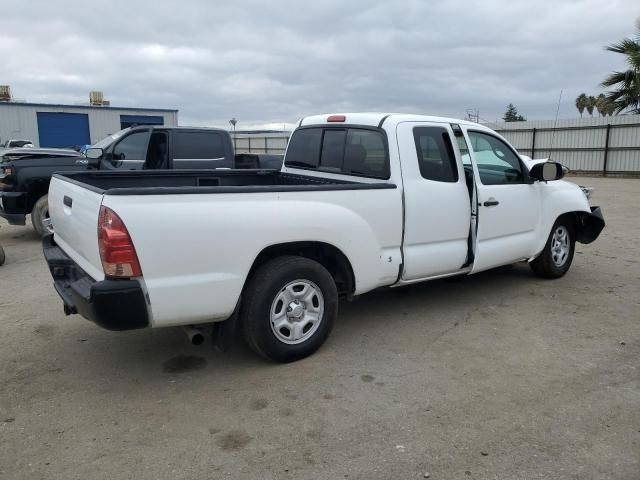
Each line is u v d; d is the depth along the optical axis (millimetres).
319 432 3270
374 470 2912
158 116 38531
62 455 3043
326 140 5398
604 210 12570
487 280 6488
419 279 4914
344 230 4191
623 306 5551
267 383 3889
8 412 3510
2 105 33000
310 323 4242
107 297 3303
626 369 4109
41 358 4340
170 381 3936
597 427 3312
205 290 3604
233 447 3123
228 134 9461
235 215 3674
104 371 4105
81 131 35750
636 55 21922
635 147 22719
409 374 4027
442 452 3062
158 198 3438
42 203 9031
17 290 6262
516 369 4113
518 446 3119
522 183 5758
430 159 4848
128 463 2975
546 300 5742
